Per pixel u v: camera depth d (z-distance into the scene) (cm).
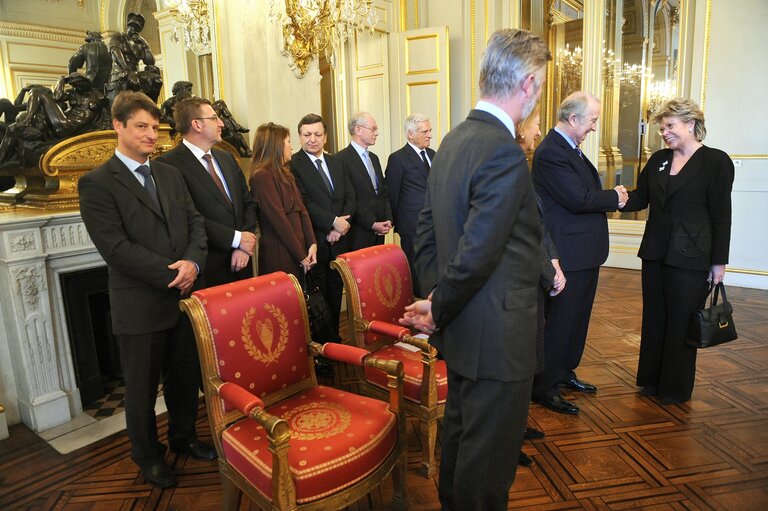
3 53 300
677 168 244
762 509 179
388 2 551
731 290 450
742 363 300
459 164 125
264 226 278
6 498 194
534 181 243
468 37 553
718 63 448
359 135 342
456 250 126
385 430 162
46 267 243
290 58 366
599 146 597
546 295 226
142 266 185
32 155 252
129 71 289
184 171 235
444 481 153
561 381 253
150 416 200
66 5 323
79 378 262
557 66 654
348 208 324
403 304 230
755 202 447
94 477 207
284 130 283
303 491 140
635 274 514
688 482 195
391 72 562
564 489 192
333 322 329
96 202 183
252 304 169
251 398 146
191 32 329
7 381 243
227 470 159
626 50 596
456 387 143
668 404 255
